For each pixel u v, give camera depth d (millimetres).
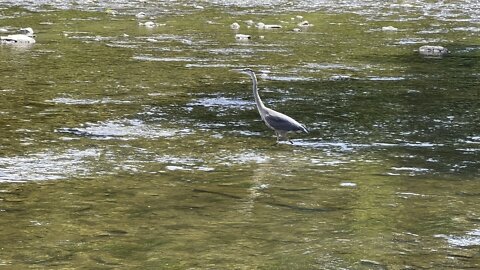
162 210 11250
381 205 11633
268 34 30734
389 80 22000
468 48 28078
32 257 9469
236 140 15453
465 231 10641
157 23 32969
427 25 33938
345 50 27234
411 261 9578
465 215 11266
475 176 13227
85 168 13234
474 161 14172
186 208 11352
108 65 23312
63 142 14859
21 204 11352
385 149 14938
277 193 12117
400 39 29984
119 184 12414
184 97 19281
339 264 9438
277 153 14523
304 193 12156
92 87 20062
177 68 23156
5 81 20484
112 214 11039
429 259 9648
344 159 14188
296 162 13930
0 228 10391
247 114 17781
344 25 33594
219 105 18578
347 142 15422
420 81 21938
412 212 11352
